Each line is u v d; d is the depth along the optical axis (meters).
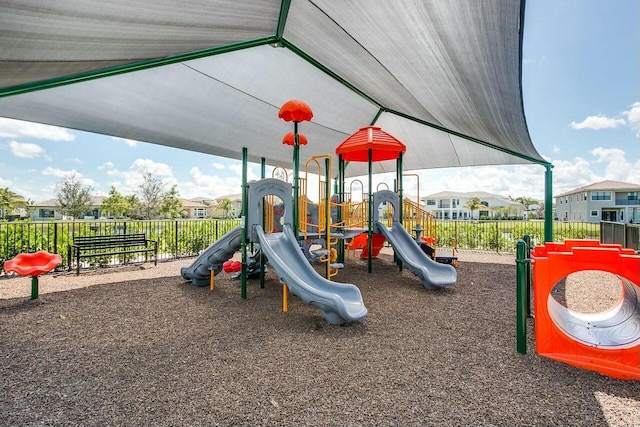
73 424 1.71
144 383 2.14
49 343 2.83
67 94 4.53
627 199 35.06
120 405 1.88
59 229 6.76
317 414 1.79
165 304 4.09
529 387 2.06
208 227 9.43
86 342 2.85
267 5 3.24
